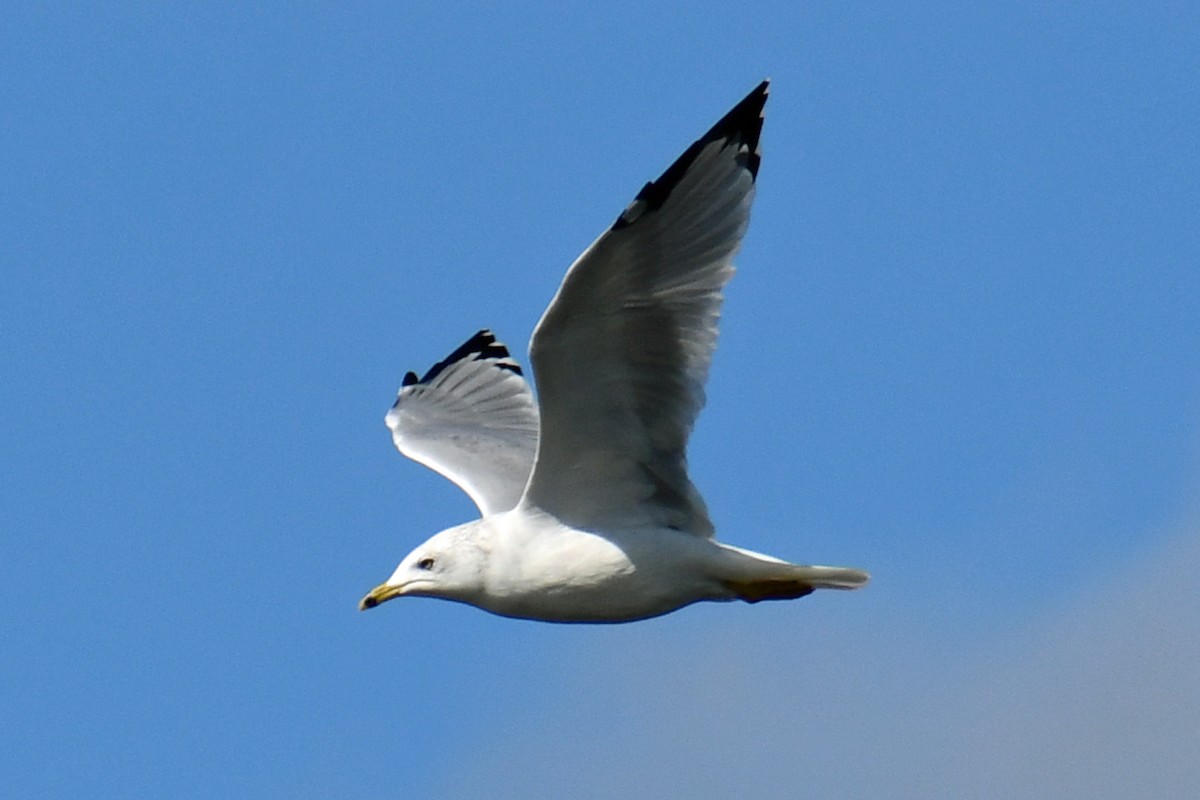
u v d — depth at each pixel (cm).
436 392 1742
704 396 1355
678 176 1275
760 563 1375
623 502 1380
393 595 1390
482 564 1380
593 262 1275
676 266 1315
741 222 1330
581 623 1408
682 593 1388
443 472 1588
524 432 1670
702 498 1388
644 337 1327
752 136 1318
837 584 1375
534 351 1308
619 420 1352
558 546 1373
